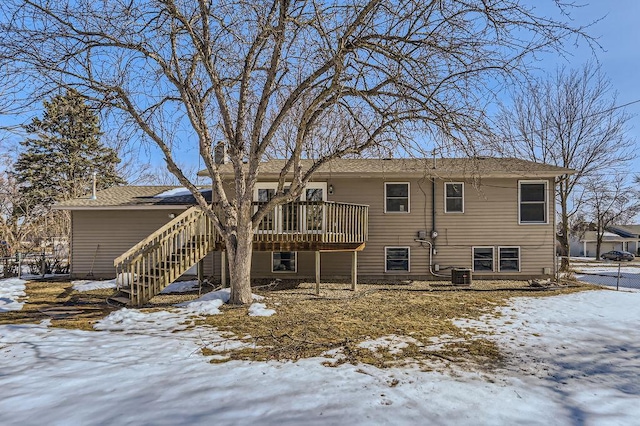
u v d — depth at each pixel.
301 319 7.95
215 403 4.06
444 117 7.70
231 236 9.38
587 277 18.66
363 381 4.69
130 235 15.42
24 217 25.59
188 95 9.13
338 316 8.25
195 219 10.84
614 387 4.69
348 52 7.59
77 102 8.99
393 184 14.26
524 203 14.10
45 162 30.73
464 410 3.95
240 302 9.28
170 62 9.24
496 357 5.71
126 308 8.90
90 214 15.41
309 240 11.06
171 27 8.64
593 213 37.25
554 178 14.01
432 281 13.79
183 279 14.55
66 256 19.08
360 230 12.52
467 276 12.91
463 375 4.95
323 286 12.61
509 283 13.21
